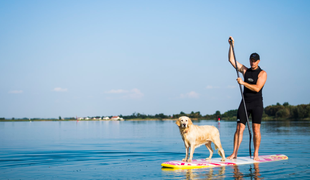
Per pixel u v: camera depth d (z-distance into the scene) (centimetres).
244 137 2267
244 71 961
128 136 2692
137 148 1529
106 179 716
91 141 2097
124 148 1537
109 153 1309
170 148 1512
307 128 3475
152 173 774
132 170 834
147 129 4391
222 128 4025
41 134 3209
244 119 930
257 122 910
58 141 2117
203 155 1168
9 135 3017
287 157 981
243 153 1227
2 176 790
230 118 10731
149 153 1290
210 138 888
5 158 1162
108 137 2570
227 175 714
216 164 845
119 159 1100
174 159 1079
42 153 1331
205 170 783
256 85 894
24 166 958
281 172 743
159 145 1702
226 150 1352
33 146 1706
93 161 1055
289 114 8912
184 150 1399
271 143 1644
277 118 9044
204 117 12281
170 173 763
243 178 681
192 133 862
